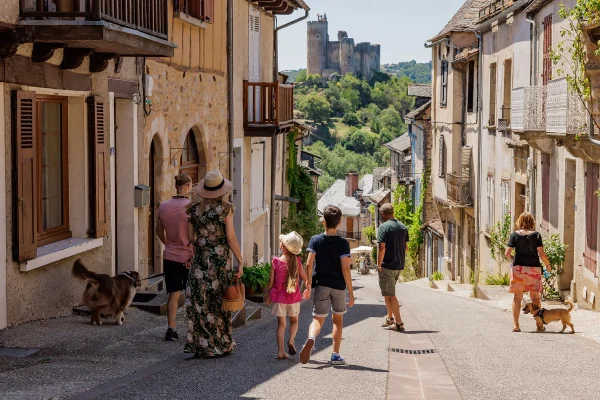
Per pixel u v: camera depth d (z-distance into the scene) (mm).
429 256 41062
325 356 9430
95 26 9398
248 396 6973
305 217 32594
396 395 7207
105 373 7633
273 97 22734
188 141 18312
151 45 11305
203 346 8773
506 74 24797
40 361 8141
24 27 9164
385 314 15352
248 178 23516
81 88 11508
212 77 19281
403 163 49250
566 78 14438
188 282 8812
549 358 9641
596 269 15750
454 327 12867
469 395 7406
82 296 11578
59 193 11734
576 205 17344
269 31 26156
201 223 8656
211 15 18484
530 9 20578
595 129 14523
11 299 9703
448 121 33250
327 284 8844
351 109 185125
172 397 6773
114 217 13141
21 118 9781
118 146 13672
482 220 28031
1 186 9422
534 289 12430
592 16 13438
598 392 7617
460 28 31844
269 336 11211
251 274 16766
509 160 24359
